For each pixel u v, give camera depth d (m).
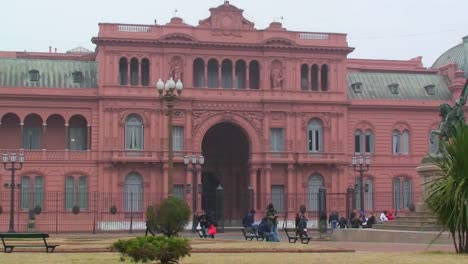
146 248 27.73
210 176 102.00
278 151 96.69
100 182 92.81
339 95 98.88
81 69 97.50
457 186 32.47
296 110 97.38
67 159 92.81
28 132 94.44
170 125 50.78
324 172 98.12
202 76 96.38
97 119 93.62
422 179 51.75
